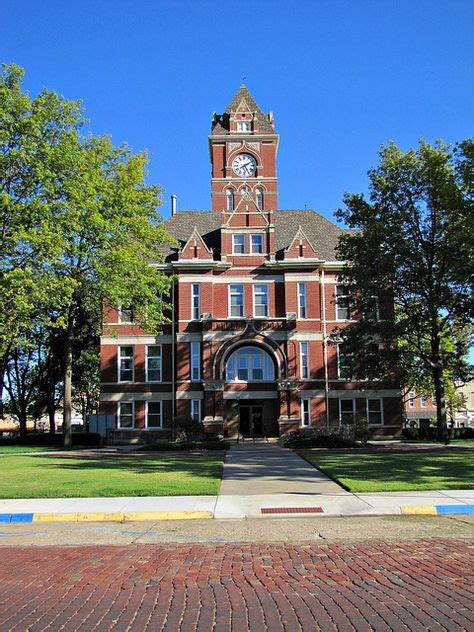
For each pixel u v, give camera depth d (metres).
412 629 5.60
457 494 14.56
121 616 6.18
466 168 28.36
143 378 43.81
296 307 43.72
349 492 15.35
